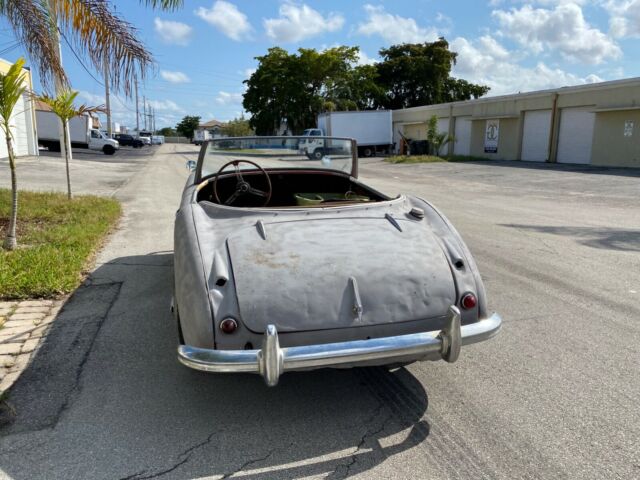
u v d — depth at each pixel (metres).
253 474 2.25
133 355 3.37
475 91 54.66
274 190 4.68
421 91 51.72
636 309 4.30
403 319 2.54
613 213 9.69
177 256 2.84
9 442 2.45
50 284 4.51
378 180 17.69
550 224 8.40
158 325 3.87
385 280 2.60
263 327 2.38
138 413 2.71
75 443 2.45
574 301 4.49
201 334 2.37
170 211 9.45
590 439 2.50
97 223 7.53
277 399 2.88
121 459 2.34
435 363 3.31
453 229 3.14
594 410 2.75
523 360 3.35
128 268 5.40
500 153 27.83
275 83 45.88
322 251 2.71
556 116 23.83
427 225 3.19
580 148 22.88
